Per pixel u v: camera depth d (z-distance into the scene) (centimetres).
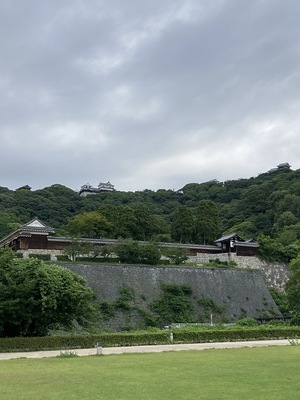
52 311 3909
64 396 1474
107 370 2138
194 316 6631
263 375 1895
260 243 8781
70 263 6506
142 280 6769
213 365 2283
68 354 2981
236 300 7162
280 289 8425
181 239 9906
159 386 1648
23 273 3922
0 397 1463
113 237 8988
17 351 3528
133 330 5906
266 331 4725
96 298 6228
